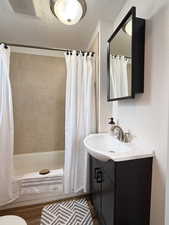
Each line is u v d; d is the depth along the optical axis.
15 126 2.25
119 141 1.37
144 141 1.12
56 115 2.46
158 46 0.96
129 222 1.01
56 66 2.42
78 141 1.75
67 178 1.69
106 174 1.11
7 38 2.02
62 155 2.45
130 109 1.33
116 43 1.43
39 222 1.38
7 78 1.54
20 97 2.27
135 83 1.11
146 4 1.07
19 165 2.25
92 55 1.76
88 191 1.78
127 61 1.23
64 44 2.23
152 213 1.03
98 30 1.72
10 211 1.53
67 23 1.28
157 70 0.97
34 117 2.35
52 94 2.43
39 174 1.70
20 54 2.23
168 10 0.87
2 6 1.36
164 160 0.92
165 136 0.91
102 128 1.76
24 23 1.66
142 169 1.00
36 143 2.37
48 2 1.30
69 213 1.49
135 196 1.01
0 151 1.52
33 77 2.32
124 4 1.38
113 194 0.98
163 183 0.93
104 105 1.76
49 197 1.68
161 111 0.94
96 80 1.84
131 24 1.13
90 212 1.51
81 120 1.75
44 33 1.90
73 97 1.68
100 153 1.03
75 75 1.69
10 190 1.53
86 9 1.31
